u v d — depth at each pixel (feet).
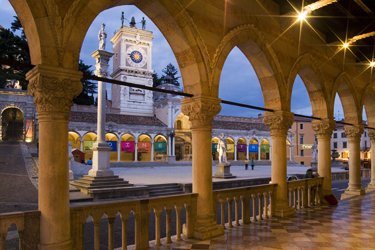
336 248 20.62
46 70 15.61
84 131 140.05
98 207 18.11
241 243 21.86
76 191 53.42
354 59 46.88
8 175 67.36
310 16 31.04
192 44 23.35
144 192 56.54
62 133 16.44
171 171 109.29
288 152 201.77
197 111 23.76
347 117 47.34
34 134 142.00
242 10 27.89
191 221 23.48
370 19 32.83
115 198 51.90
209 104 23.98
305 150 215.10
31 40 16.11
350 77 45.75
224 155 85.40
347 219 29.55
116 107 175.83
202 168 24.08
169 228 22.02
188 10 23.06
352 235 23.80
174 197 22.41
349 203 39.17
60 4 16.24
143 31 178.19
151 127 159.63
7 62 14.67
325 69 40.09
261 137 195.31
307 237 23.31
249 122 203.72
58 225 15.88
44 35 15.69
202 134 24.16
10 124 144.05
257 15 29.45
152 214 43.34
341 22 34.32
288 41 33.65
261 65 31.12
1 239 14.53
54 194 15.92
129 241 29.81
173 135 164.96
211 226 23.72
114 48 186.29
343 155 230.89
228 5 26.50
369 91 50.42
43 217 15.80
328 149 40.14
